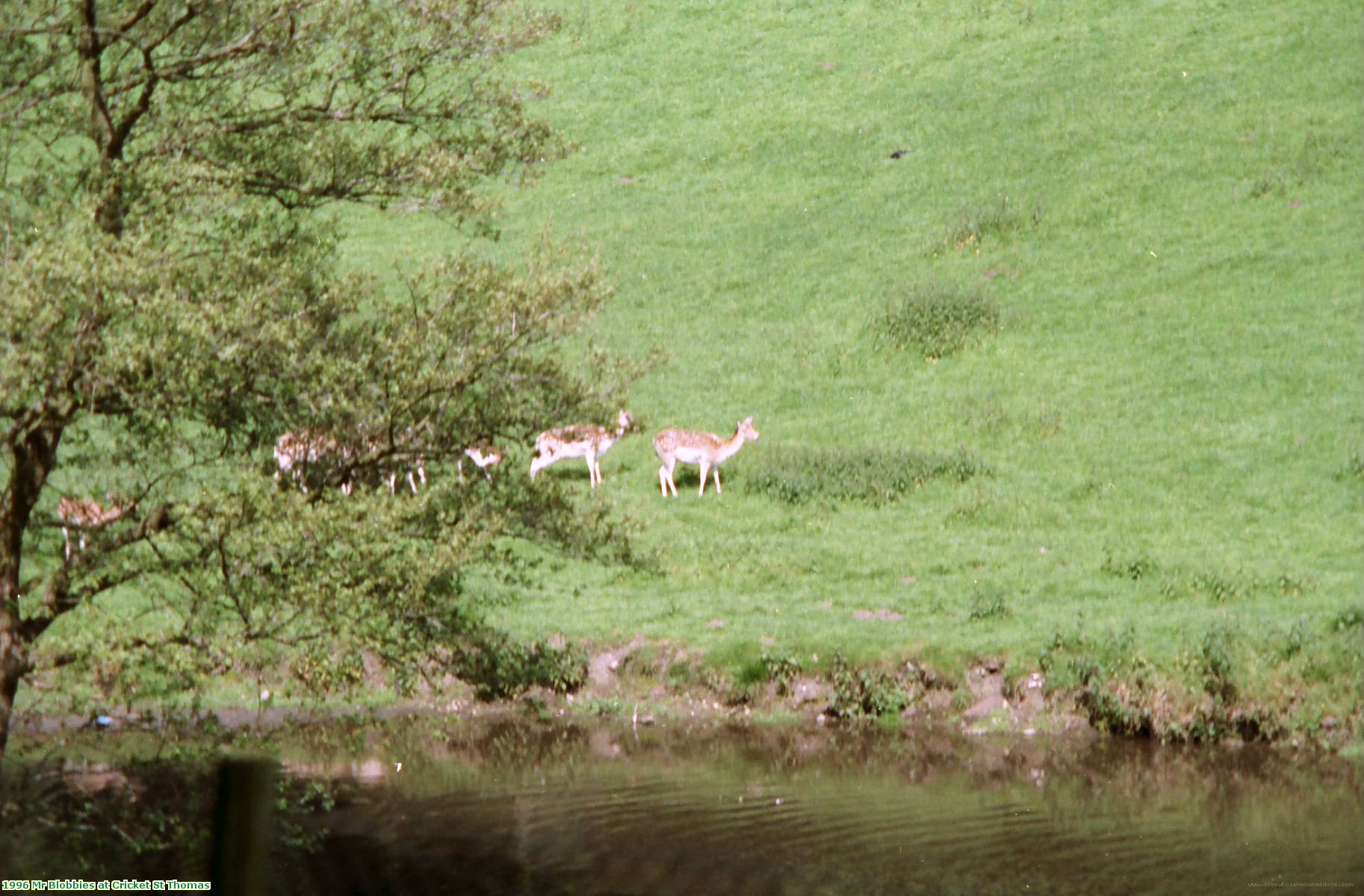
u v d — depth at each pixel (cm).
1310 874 5859
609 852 6166
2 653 5412
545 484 6272
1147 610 8969
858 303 14500
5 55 6406
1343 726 7638
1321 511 10438
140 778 6225
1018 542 10356
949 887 5806
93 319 5250
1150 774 7312
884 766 7475
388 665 5912
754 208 16725
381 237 16250
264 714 8038
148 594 6075
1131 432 11862
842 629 8762
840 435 12269
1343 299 13125
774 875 5875
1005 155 16700
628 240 16175
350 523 5416
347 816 6606
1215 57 17662
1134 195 15325
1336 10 18038
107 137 6350
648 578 9838
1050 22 19588
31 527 6016
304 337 5750
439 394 5897
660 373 13512
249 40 6538
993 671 8369
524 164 7062
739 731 8056
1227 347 12838
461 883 5706
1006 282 14412
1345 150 15150
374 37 6688
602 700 8450
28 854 5556
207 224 6212
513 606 9194
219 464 6344
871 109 18475
